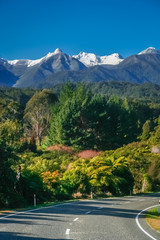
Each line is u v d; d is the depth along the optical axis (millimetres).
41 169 36969
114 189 42312
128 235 11539
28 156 50125
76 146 69438
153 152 69250
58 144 69750
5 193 22828
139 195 44375
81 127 76250
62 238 10359
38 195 27188
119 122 87875
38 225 13148
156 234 12203
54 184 32312
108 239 10438
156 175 55906
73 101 76750
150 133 103062
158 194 46594
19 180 25328
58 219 15539
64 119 72188
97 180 40031
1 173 23125
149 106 155625
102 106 83500
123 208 23719
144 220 16906
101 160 43469
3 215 16750
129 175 46188
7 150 24078
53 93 106812
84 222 14805
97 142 78188
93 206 24109
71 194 33875
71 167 38562
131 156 57906
